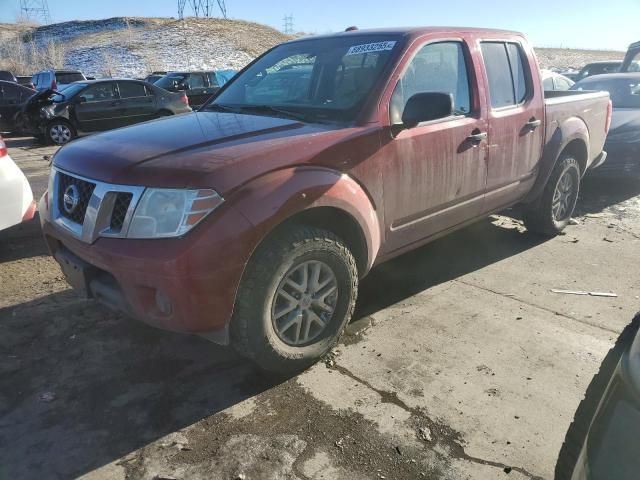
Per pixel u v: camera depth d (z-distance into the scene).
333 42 3.78
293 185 2.62
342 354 3.17
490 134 3.87
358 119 3.09
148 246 2.43
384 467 2.31
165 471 2.31
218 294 2.45
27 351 3.21
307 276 2.87
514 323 3.51
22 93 14.69
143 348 3.25
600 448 1.51
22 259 4.69
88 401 2.77
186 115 3.68
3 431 2.55
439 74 3.58
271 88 3.80
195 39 48.84
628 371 1.53
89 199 2.70
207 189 2.41
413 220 3.46
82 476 2.29
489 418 2.61
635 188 7.14
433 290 4.02
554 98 4.83
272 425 2.58
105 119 13.00
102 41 47.84
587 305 3.76
